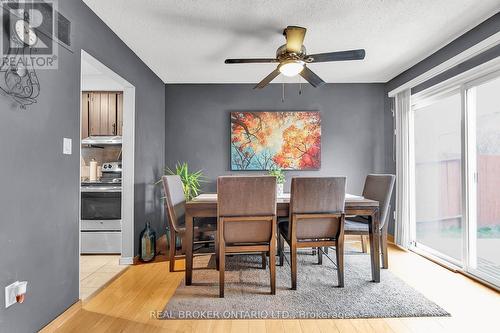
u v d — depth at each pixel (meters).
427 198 3.92
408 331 1.78
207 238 3.44
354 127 4.49
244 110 4.48
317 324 1.86
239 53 3.29
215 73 4.02
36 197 1.69
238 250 2.28
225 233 2.26
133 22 2.58
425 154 3.92
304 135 4.45
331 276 2.65
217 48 3.15
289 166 4.44
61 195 1.92
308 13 2.46
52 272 1.83
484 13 2.44
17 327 1.55
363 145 4.49
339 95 4.49
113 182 3.73
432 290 2.37
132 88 3.21
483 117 3.00
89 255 3.41
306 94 4.49
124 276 2.70
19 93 1.57
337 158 4.49
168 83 4.47
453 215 3.82
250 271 2.80
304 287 2.41
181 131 4.47
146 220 3.62
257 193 2.22
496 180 3.10
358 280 2.56
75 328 1.82
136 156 3.28
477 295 2.28
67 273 1.98
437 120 3.84
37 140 1.70
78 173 2.12
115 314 1.99
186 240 2.46
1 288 1.45
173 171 4.45
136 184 3.27
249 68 3.82
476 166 2.76
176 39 2.93
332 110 4.46
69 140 2.01
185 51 3.23
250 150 4.45
